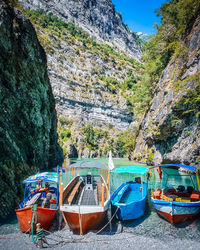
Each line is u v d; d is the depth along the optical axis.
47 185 15.12
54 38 152.50
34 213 10.57
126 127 141.62
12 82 22.88
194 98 28.67
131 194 16.48
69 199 12.45
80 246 9.46
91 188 14.23
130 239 10.16
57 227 11.87
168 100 34.81
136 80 174.75
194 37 33.22
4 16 21.30
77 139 107.00
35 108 29.62
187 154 30.06
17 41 23.88
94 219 10.82
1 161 16.20
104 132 123.19
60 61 138.25
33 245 9.57
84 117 127.00
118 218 12.50
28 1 196.50
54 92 119.19
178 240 10.03
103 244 9.65
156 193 13.70
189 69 32.44
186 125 31.89
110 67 176.88
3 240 10.08
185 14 37.22
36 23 161.88
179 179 26.44
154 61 51.88
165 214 12.16
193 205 11.93
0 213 13.10
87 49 173.88
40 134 32.84
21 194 16.31
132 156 60.69
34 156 28.84
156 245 9.53
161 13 49.34
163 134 36.78
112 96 149.00
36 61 30.17
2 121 19.64
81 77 146.25
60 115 118.81
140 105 56.97
